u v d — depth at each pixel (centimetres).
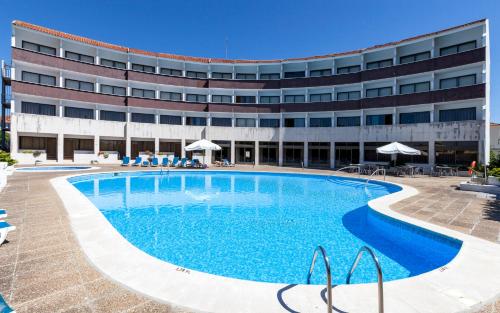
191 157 3344
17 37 2597
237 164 3353
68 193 1002
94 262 421
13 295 329
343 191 1474
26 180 1368
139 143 3206
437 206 907
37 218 670
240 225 822
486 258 463
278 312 305
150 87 3281
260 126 3541
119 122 2920
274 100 3497
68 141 2866
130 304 314
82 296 330
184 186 1588
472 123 2211
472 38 2439
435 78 2588
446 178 1925
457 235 588
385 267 544
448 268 425
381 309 280
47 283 360
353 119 3130
